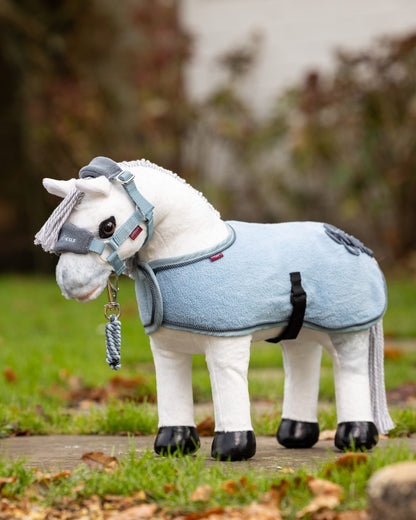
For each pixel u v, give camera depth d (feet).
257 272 11.46
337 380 12.34
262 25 44.86
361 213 42.11
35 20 48.08
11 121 50.21
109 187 10.89
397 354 23.02
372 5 42.93
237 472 10.32
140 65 46.60
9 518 9.05
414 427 14.49
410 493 7.07
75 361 21.72
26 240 52.44
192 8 46.14
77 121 46.34
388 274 40.45
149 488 9.76
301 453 12.47
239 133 43.55
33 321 30.25
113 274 11.42
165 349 11.94
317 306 11.83
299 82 43.50
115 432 14.99
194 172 45.29
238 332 11.29
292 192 43.75
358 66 41.34
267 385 19.25
